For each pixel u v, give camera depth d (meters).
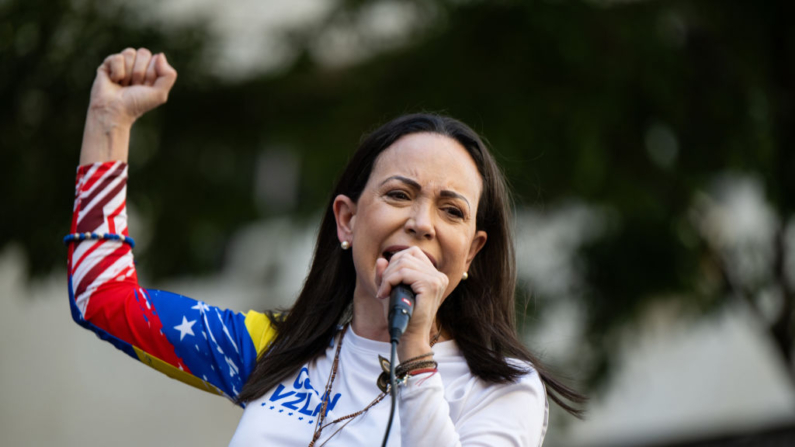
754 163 12.95
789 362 13.58
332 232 4.73
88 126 5.05
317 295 4.66
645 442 19.59
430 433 3.83
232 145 13.74
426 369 3.93
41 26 12.18
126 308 4.76
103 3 12.64
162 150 13.50
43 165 12.38
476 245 4.57
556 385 4.54
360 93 13.20
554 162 11.95
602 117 12.12
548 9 12.12
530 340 12.77
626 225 13.39
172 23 13.32
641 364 19.62
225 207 13.95
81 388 18.58
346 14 13.62
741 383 21.03
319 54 13.84
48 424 18.28
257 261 14.99
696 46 12.99
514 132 11.91
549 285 13.65
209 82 13.43
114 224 4.94
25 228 12.36
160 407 19.03
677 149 12.88
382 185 4.29
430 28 13.02
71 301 4.87
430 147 4.34
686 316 14.39
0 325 18.14
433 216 4.23
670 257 13.62
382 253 4.27
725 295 13.91
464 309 4.54
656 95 12.39
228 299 15.07
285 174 14.27
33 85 12.28
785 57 12.79
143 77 5.14
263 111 13.67
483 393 4.25
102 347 18.86
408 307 3.91
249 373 4.66
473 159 4.51
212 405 19.41
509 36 12.34
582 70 12.16
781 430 19.09
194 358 4.72
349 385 4.31
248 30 14.09
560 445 13.90
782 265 13.38
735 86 12.78
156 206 13.49
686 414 20.52
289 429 4.25
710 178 13.16
